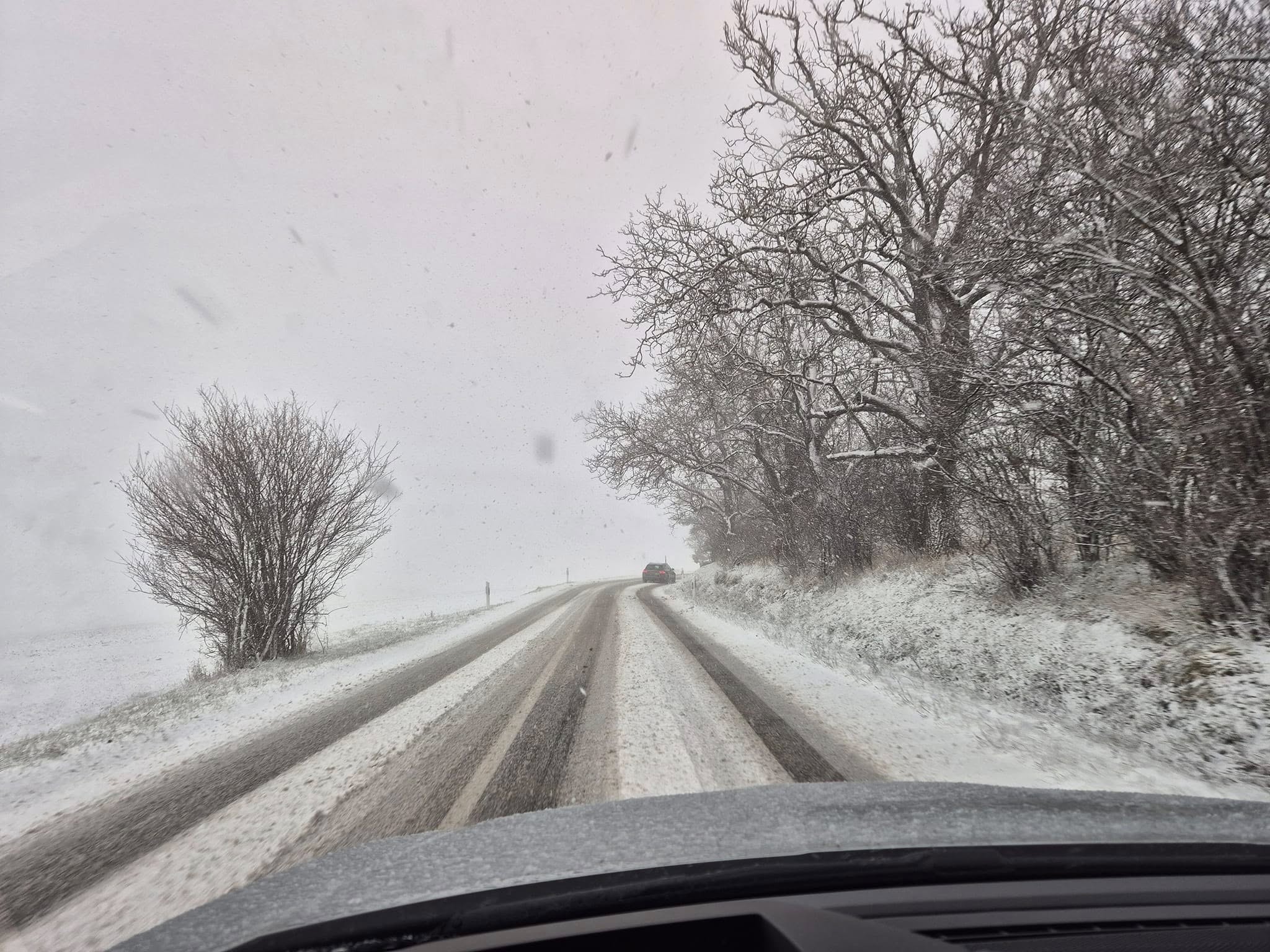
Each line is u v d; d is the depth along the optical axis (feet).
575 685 23.11
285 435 38.47
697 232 36.91
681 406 60.95
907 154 34.24
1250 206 17.20
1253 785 11.57
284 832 11.78
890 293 39.09
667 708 19.04
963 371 24.62
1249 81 15.52
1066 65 20.97
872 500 42.04
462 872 6.03
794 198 33.60
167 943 5.26
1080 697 16.78
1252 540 15.70
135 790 15.31
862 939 4.78
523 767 14.35
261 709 23.70
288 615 37.70
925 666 23.20
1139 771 12.59
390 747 16.78
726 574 75.51
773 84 32.58
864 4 30.09
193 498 35.37
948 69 30.58
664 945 5.36
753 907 5.45
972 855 6.00
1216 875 6.18
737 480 61.57
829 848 6.06
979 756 13.82
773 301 35.01
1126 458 20.13
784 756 14.15
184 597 35.63
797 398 46.21
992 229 22.22
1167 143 18.08
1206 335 17.35
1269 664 14.14
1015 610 23.77
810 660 26.30
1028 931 5.52
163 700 27.43
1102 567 23.61
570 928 5.34
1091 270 19.77
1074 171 19.79
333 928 5.25
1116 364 19.35
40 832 13.06
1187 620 17.49
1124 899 5.82
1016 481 24.62
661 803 8.23
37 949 8.38
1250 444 15.61
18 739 24.12
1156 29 17.28
